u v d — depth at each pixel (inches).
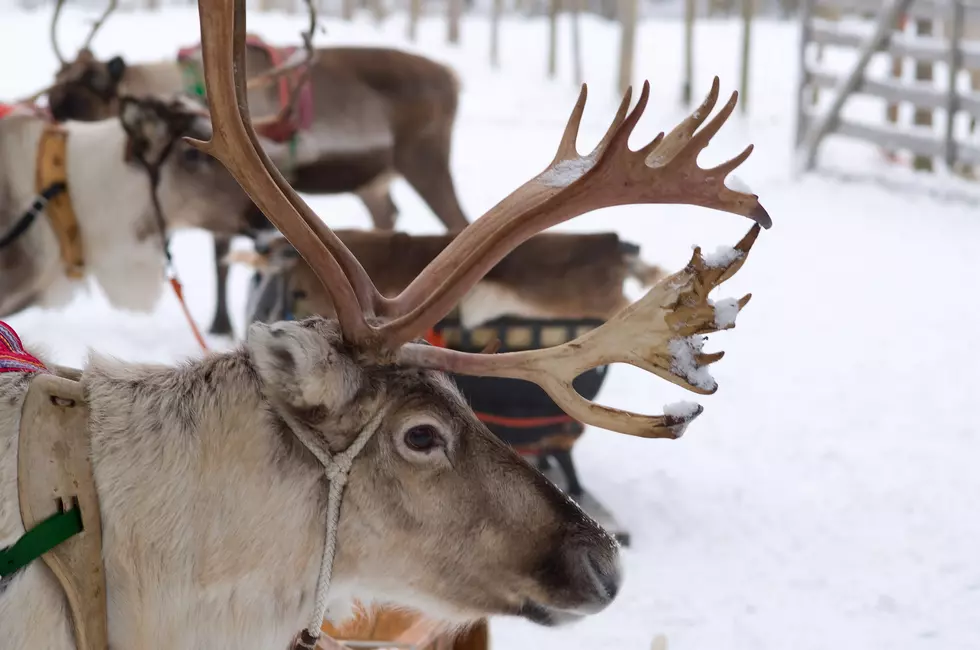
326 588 86.1
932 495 216.2
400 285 179.8
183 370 88.5
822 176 490.6
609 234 183.9
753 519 204.8
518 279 180.5
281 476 84.9
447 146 336.5
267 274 199.6
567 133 94.2
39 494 80.8
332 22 829.2
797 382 271.1
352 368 85.9
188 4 925.2
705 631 169.5
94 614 82.1
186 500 84.0
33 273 238.5
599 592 87.7
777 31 872.9
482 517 87.5
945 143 472.4
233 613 85.6
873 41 487.5
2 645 80.1
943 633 171.5
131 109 236.1
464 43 782.5
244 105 85.2
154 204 242.1
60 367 92.2
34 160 234.5
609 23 919.0
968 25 519.5
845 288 343.0
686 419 86.4
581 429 193.8
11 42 668.7
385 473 86.4
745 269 358.0
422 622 117.4
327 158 318.0
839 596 181.0
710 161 506.0
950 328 311.3
